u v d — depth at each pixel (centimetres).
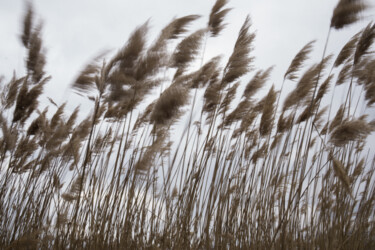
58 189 394
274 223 428
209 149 418
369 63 422
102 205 378
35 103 437
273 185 458
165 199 392
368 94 443
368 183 425
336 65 471
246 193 467
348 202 404
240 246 432
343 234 381
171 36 378
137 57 305
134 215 386
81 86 307
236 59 439
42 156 439
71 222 342
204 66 424
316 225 404
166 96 312
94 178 393
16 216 384
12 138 412
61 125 412
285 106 487
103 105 440
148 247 386
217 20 485
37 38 396
